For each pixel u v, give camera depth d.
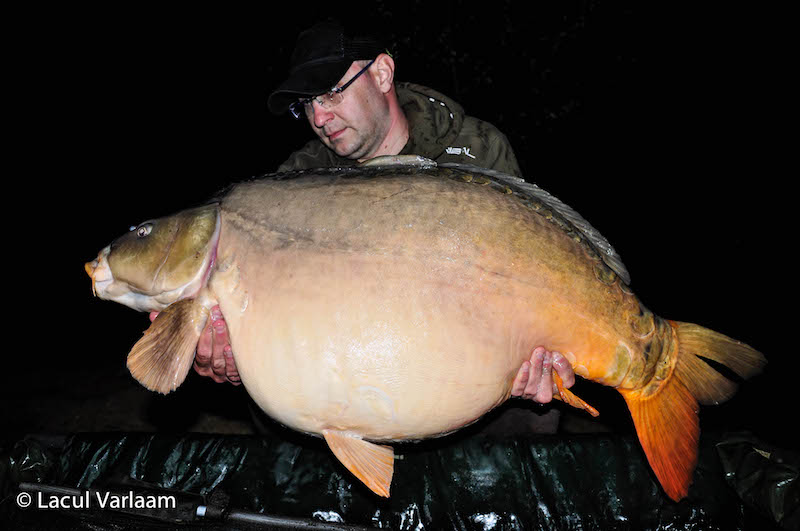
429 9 8.75
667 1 9.89
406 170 2.22
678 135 10.88
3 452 2.90
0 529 2.61
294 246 2.12
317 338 2.03
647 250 9.62
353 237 2.08
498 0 8.87
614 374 2.25
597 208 10.71
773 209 10.08
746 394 5.05
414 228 2.08
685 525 2.61
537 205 2.23
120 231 13.07
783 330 6.51
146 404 5.16
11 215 13.66
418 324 2.01
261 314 2.11
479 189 2.17
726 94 10.93
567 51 9.19
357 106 2.87
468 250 2.07
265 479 2.79
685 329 2.35
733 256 9.08
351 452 2.13
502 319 2.08
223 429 4.71
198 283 2.26
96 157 15.28
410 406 2.04
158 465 2.83
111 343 7.30
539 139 9.65
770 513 2.53
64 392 5.53
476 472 2.78
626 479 2.72
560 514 2.69
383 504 2.71
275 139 12.92
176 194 14.71
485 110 9.12
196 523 2.49
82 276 10.63
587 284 2.17
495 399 2.12
